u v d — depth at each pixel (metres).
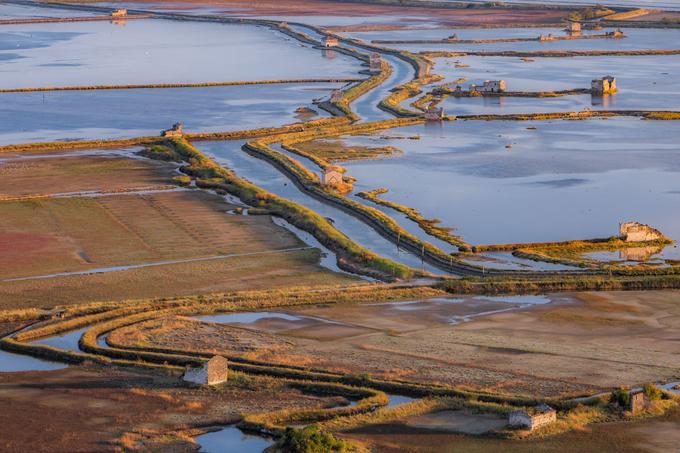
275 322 147.38
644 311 152.00
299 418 113.69
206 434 109.81
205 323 146.50
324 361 130.75
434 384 122.00
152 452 104.81
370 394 119.62
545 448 105.25
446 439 107.50
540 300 158.38
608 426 110.62
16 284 165.38
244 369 128.00
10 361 132.75
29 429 110.44
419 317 149.62
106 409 115.94
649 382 122.81
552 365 128.62
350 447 104.44
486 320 148.12
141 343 137.88
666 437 107.94
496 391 120.00
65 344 139.50
